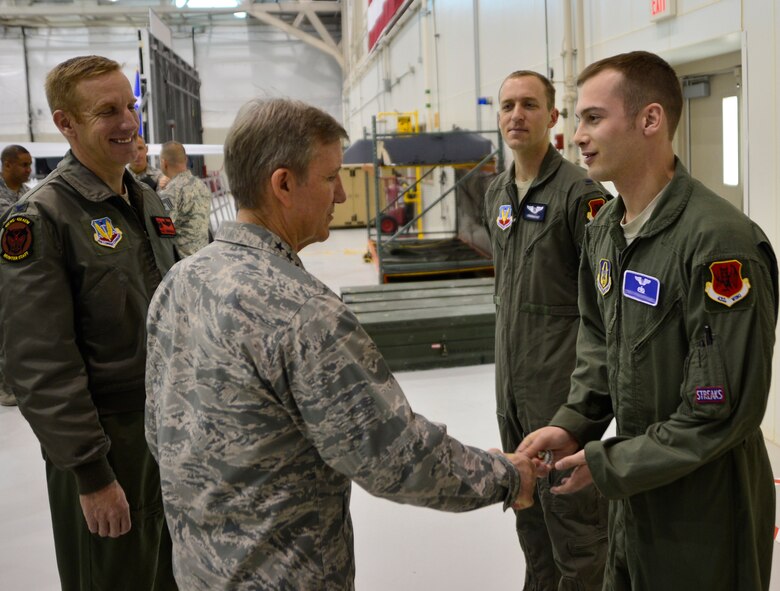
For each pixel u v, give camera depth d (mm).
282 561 1026
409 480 1015
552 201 1998
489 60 7398
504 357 2123
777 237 3061
